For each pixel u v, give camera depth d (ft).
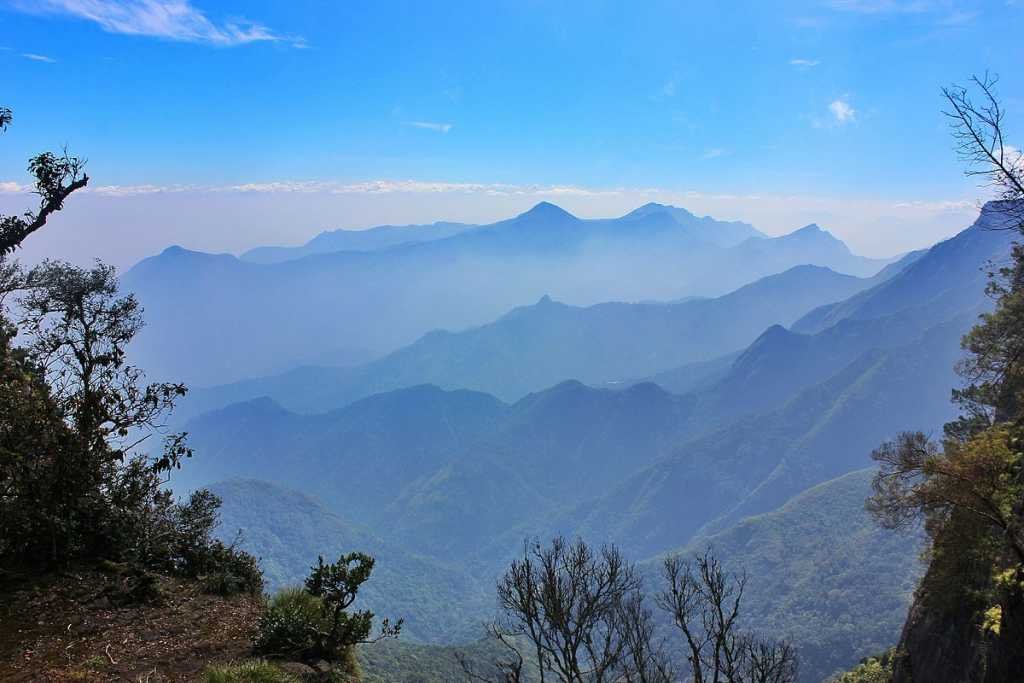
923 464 63.10
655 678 38.19
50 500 35.86
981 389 98.53
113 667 27.32
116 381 43.55
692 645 41.75
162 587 36.09
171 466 43.06
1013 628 46.83
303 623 30.48
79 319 46.85
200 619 33.01
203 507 45.09
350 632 30.50
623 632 38.50
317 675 28.07
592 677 36.91
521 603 37.86
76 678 26.07
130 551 38.50
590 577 39.32
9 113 49.29
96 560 37.22
